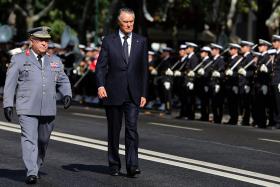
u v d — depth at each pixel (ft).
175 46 301.22
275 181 77.25
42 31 74.38
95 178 77.77
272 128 143.74
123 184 74.54
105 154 94.53
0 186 72.84
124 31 78.95
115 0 265.54
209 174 80.84
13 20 322.96
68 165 85.87
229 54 159.63
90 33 392.27
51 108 74.43
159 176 79.30
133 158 78.07
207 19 278.87
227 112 186.80
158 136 116.16
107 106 79.15
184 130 127.34
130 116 78.23
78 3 360.48
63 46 249.96
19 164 86.48
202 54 160.76
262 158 94.12
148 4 283.59
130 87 78.07
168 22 286.05
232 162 89.97
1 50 236.84
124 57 78.54
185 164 87.51
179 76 165.58
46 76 74.28
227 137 117.70
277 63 142.72
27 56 74.23
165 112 175.01
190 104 162.91
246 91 150.30
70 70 222.28
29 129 73.46
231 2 269.03
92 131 120.26
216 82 155.22
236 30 371.35
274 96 143.54
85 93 217.97
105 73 79.10
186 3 269.03
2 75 232.32
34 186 73.10
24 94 73.77
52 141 106.22
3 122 131.95
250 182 76.38
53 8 356.18
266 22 210.38
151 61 190.60
